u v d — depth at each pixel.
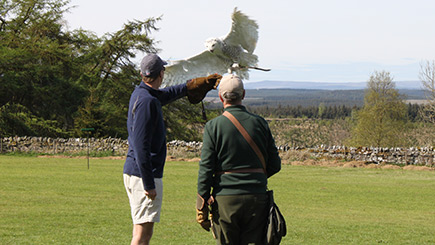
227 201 6.86
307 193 19.94
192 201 17.17
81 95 58.25
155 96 7.54
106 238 10.63
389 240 11.02
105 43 62.28
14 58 54.22
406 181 24.91
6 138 42.72
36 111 57.59
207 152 6.92
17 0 61.97
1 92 54.91
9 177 23.00
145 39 61.91
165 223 12.70
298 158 36.00
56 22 64.44
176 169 28.80
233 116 6.98
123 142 41.72
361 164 33.22
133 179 7.41
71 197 17.11
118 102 61.38
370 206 16.81
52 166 29.42
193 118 64.62
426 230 12.34
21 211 13.98
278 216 6.95
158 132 7.34
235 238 7.01
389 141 72.62
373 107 73.44
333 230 12.14
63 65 59.69
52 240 10.34
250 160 6.91
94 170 27.31
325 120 157.25
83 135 50.75
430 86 61.34
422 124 75.25
